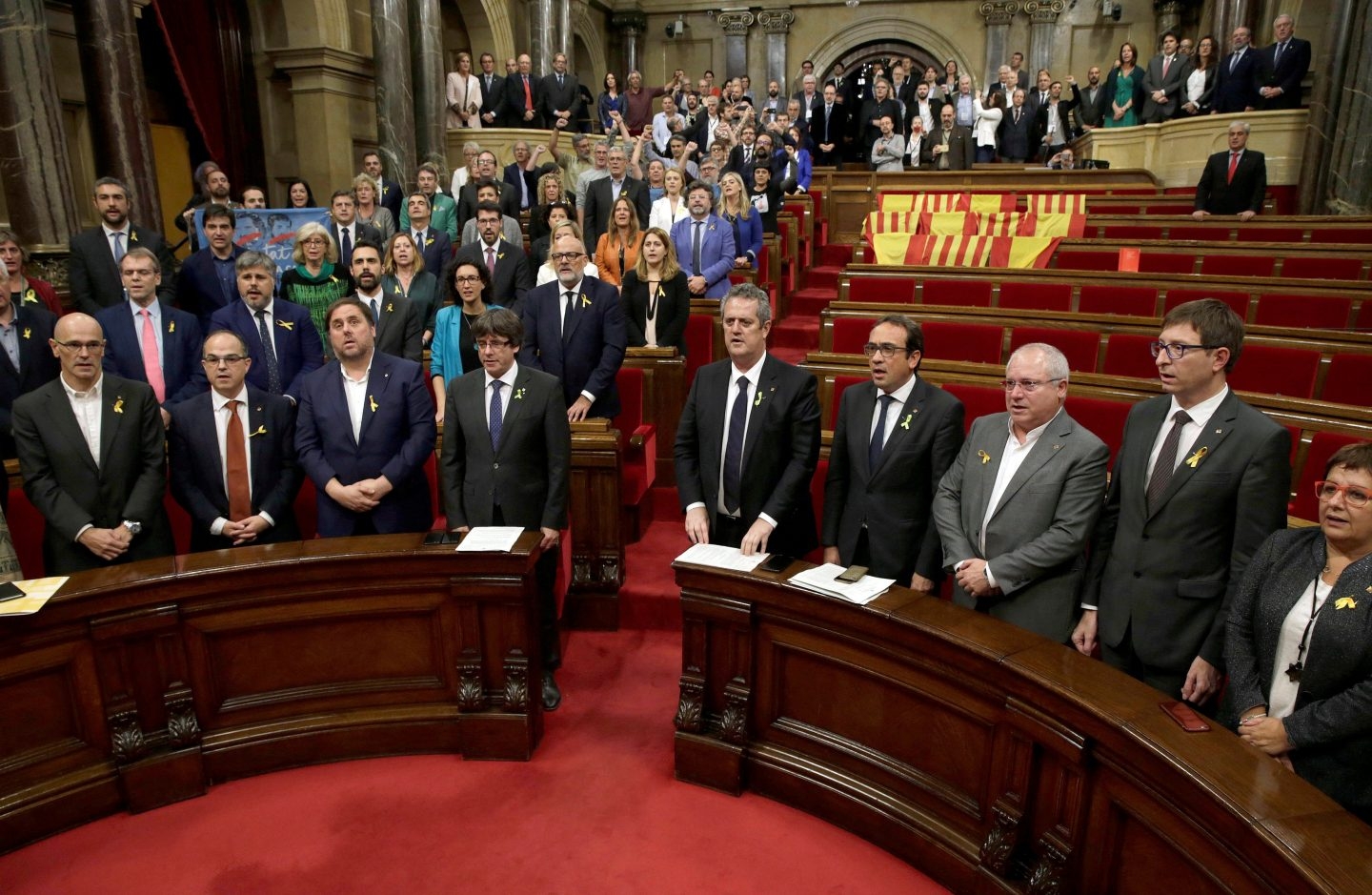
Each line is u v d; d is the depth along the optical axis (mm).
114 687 2662
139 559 3150
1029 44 14914
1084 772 1997
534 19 13391
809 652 2604
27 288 4309
